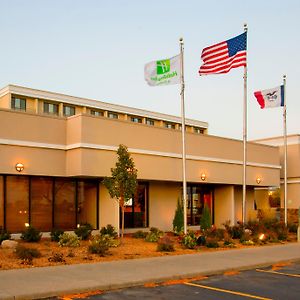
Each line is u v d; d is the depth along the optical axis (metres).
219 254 15.55
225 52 19.88
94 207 21.06
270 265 13.94
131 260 13.76
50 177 19.67
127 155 17.66
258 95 24.62
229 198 26.69
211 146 24.53
